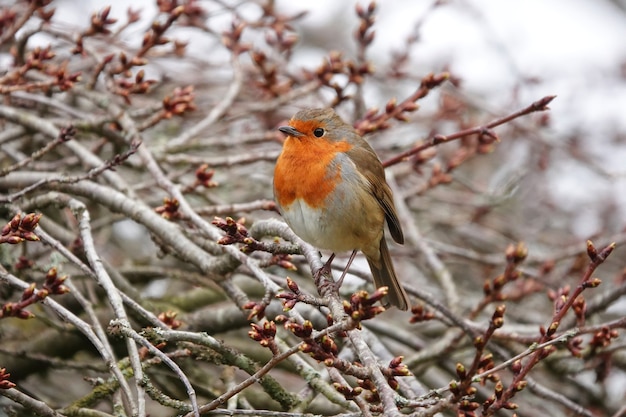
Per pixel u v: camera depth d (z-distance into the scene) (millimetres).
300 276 13078
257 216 14234
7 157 12812
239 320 11078
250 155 11672
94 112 14062
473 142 13867
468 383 6734
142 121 14016
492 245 15930
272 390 8820
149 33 11227
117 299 8195
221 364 9016
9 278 8078
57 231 11367
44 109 12602
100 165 10164
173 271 11922
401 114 11297
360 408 7102
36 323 12188
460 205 15445
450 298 11633
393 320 14156
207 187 10641
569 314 12125
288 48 14328
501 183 16531
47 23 11945
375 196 9695
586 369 11352
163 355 7359
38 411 7844
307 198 9141
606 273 15406
